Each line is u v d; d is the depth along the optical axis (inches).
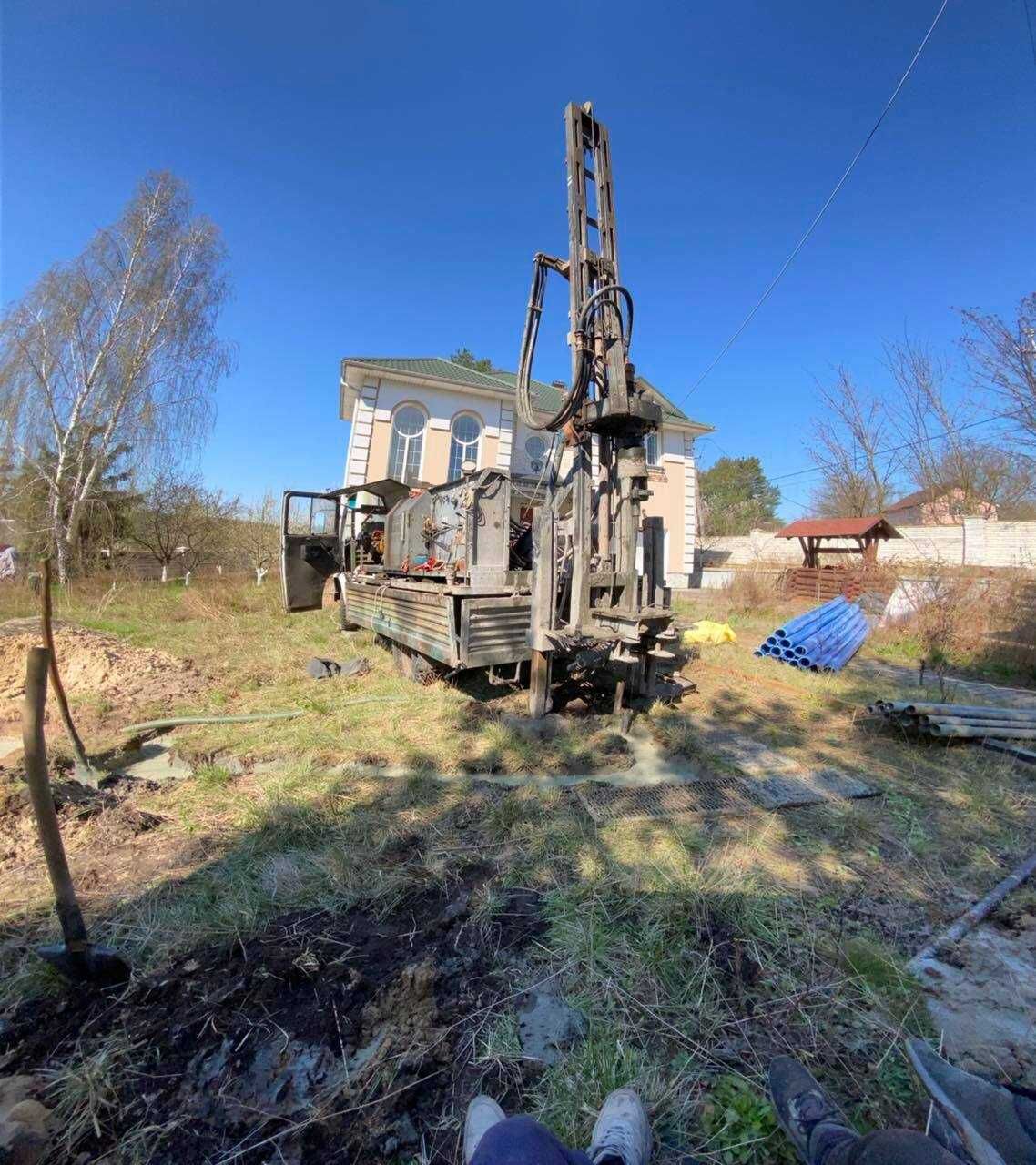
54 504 569.6
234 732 174.4
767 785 141.0
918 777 151.9
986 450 681.0
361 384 614.9
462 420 649.0
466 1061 64.6
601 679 216.5
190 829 116.6
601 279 197.9
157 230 649.6
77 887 95.7
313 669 246.2
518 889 97.8
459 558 211.3
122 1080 60.4
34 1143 52.3
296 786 135.5
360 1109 58.4
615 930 86.4
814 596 534.3
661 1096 60.3
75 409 597.3
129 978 74.7
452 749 161.2
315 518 378.0
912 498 1125.7
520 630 194.7
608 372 184.2
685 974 77.7
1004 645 323.0
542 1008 72.7
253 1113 57.7
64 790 130.3
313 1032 67.1
